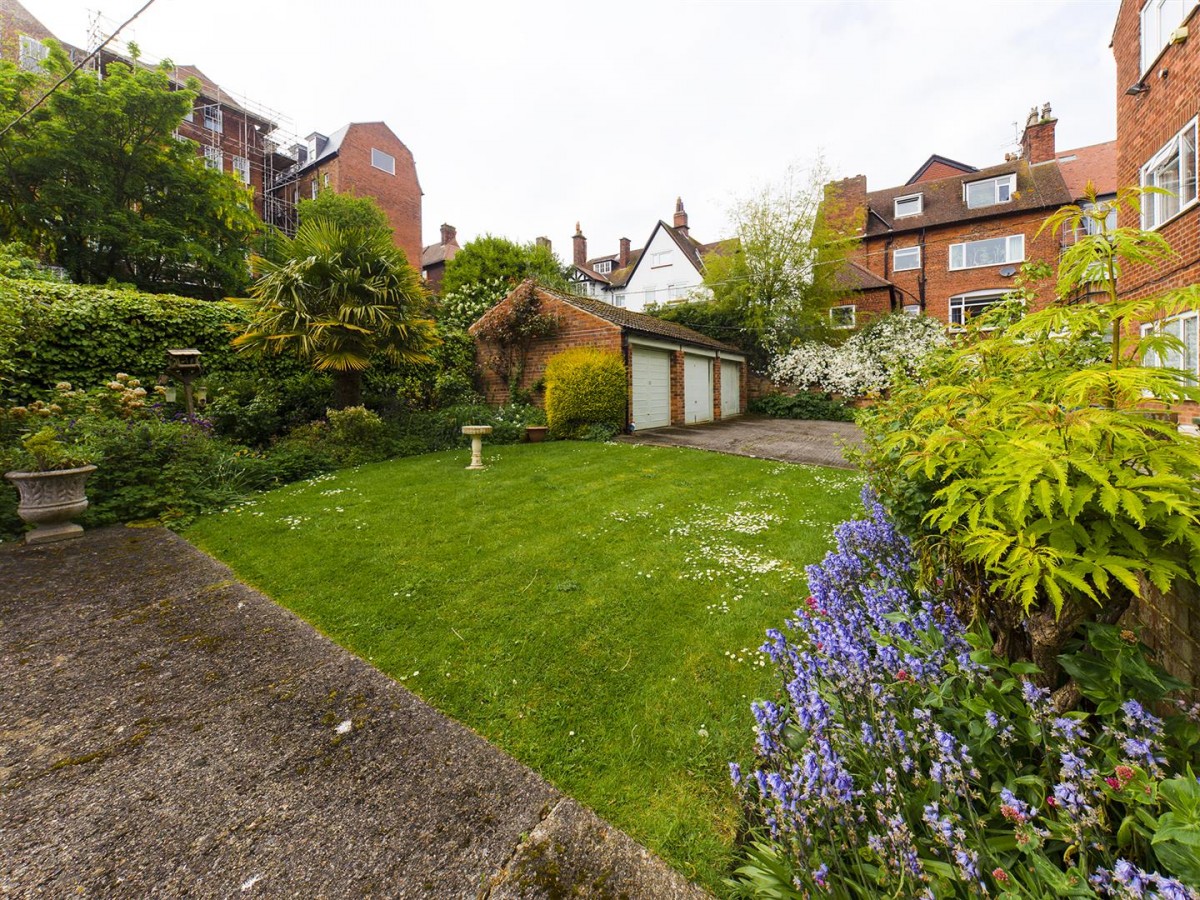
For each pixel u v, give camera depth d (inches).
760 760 68.0
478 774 72.7
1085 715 51.0
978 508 56.2
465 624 114.4
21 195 516.7
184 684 93.5
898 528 102.8
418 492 227.1
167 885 56.6
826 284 637.9
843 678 63.5
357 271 308.0
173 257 586.6
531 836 62.9
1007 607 68.4
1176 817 37.7
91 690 91.5
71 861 59.4
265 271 318.3
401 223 1019.9
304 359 313.1
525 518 189.3
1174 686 50.2
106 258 577.3
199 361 299.3
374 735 80.7
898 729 58.4
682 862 59.3
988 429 63.2
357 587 133.2
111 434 211.2
